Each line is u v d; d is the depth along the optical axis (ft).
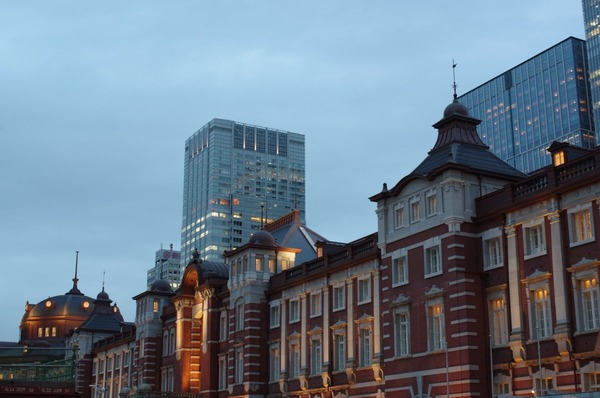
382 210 195.00
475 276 168.86
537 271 156.66
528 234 161.17
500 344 163.43
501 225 167.02
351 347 208.95
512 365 158.61
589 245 147.43
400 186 188.44
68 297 544.21
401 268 188.34
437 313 174.60
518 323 158.51
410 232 184.44
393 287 188.03
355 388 206.08
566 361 147.54
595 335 142.82
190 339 291.58
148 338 325.62
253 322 249.34
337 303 220.64
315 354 225.97
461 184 173.99
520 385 156.76
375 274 203.82
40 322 533.14
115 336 386.93
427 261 178.40
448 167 173.27
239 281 258.16
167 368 311.88
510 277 162.50
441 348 170.91
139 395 270.87
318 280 228.02
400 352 183.42
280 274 249.55
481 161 185.06
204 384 270.87
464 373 162.50
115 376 377.71
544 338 152.66
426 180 181.16
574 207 151.53
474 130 196.13
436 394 169.99
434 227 176.86
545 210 156.87
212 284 276.41
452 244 170.40
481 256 171.01
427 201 180.65
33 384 241.76
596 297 145.59
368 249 209.56
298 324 235.20
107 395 382.42
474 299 167.32
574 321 147.74
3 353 337.52
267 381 245.86
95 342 413.80
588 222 150.00
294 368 235.61
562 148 163.32
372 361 199.11
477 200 174.19
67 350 361.10
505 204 165.89
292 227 295.48
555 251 153.17
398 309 185.26
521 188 164.66
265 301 253.03
